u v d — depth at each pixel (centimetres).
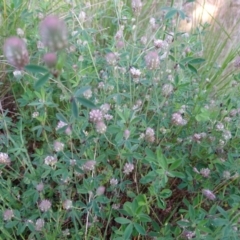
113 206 24
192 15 44
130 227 21
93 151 26
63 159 23
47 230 23
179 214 26
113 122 27
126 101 29
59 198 25
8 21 34
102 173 25
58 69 16
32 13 32
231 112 28
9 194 24
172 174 21
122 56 28
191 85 31
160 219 25
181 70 29
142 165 27
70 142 24
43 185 24
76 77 28
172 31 32
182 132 28
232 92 30
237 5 46
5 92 33
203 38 41
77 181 24
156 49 28
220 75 37
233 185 25
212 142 27
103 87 28
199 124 28
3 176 27
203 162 27
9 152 26
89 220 24
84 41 30
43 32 15
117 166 27
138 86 29
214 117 26
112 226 24
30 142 30
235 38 43
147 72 28
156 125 28
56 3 36
